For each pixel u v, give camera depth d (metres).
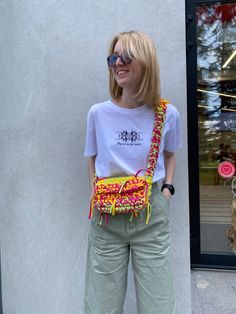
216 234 2.73
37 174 2.06
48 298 2.10
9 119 2.07
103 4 1.91
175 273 1.94
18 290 2.13
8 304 2.15
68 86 1.99
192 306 2.21
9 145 2.09
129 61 1.39
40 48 2.00
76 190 2.03
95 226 1.51
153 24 1.87
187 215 1.90
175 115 1.57
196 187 2.70
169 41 1.86
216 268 2.72
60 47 1.98
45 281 2.09
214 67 2.62
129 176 1.46
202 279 2.57
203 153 2.69
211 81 2.63
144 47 1.40
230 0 2.50
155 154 1.45
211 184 2.70
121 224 1.44
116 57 1.42
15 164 2.09
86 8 1.93
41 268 2.09
